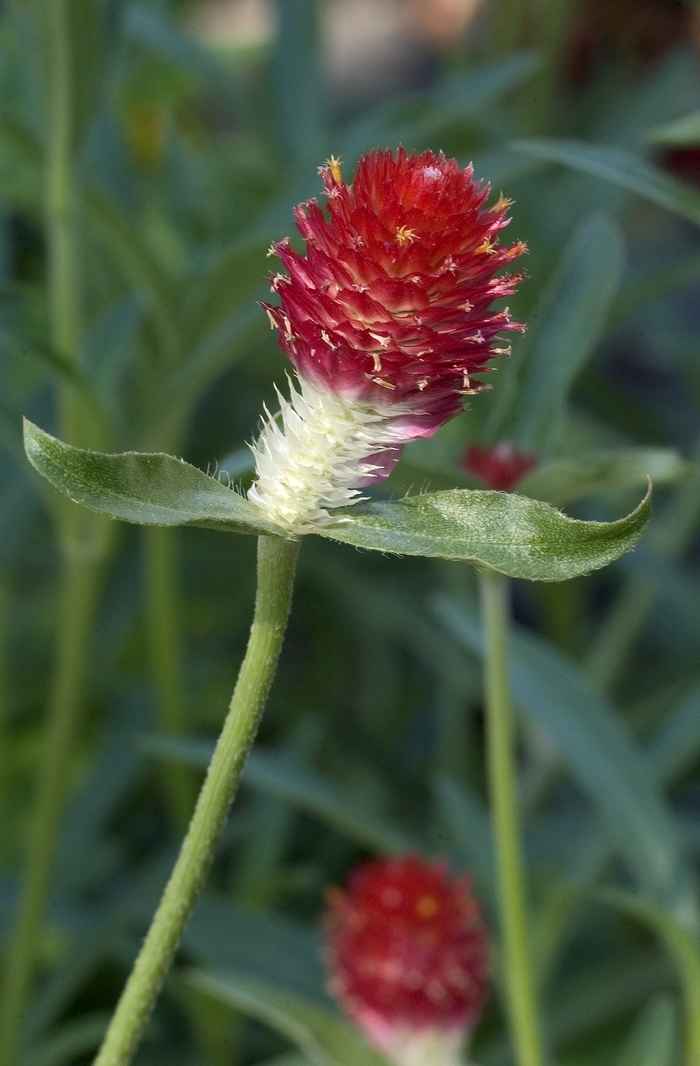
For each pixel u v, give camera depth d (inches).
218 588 31.3
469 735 30.4
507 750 16.6
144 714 24.4
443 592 31.5
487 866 19.1
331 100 45.8
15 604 29.9
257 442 14.2
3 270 27.2
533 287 25.4
